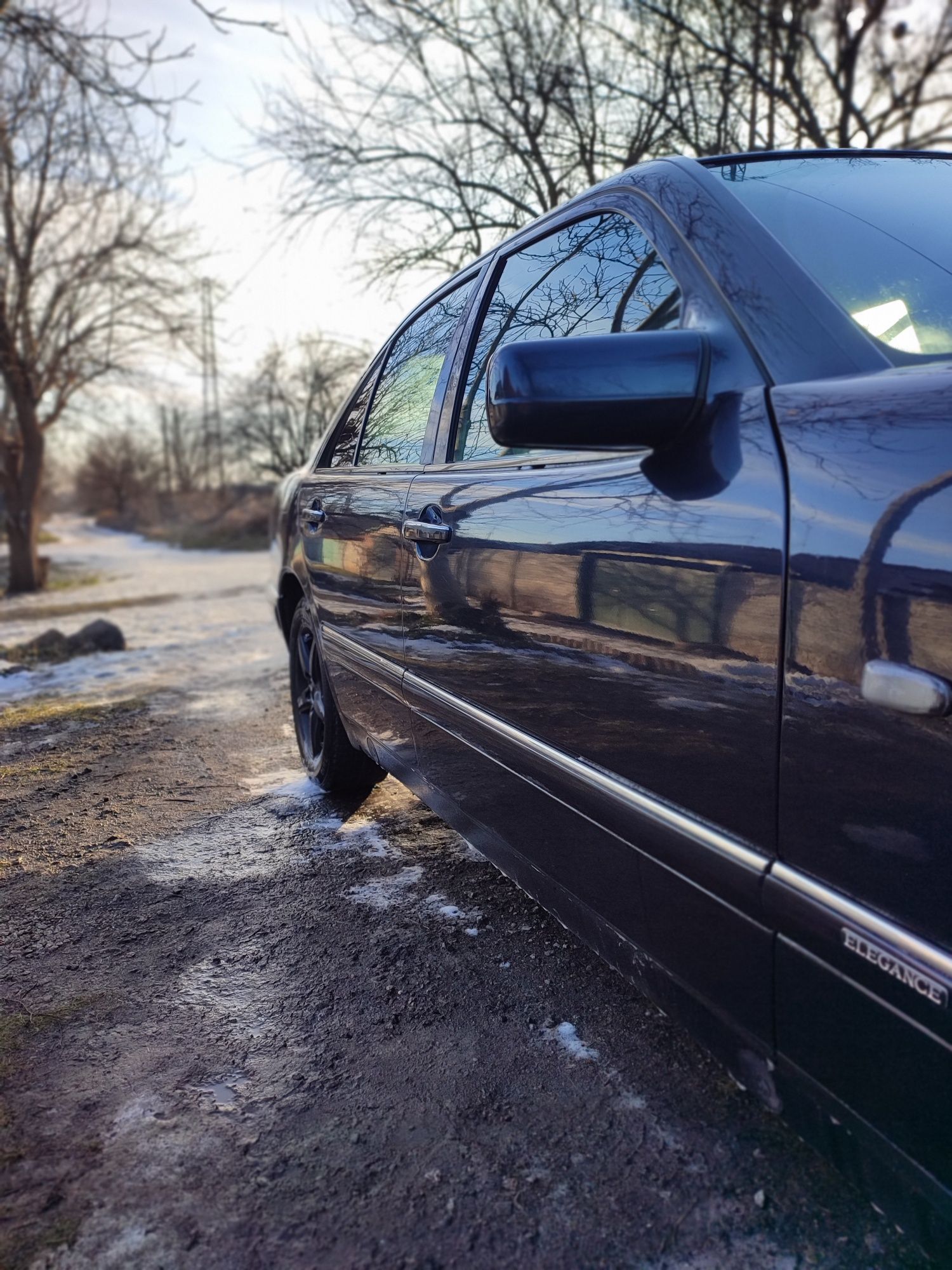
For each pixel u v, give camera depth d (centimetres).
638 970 171
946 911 103
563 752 181
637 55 836
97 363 1880
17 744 492
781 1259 148
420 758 262
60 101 1256
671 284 166
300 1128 184
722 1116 183
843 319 139
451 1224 158
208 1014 225
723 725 136
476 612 212
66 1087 197
